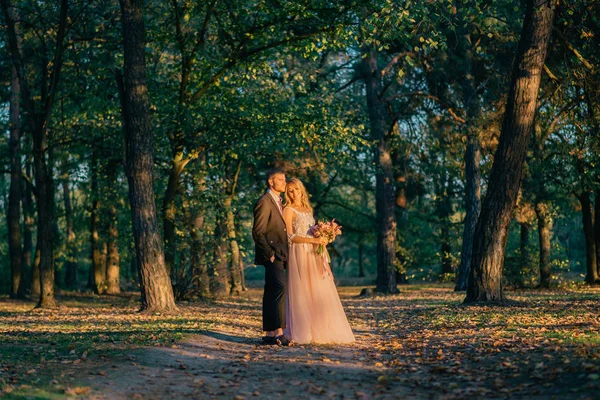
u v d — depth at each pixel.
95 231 29.84
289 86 22.80
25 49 24.19
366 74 28.20
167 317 14.56
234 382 6.56
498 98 22.58
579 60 16.22
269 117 19.27
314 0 16.95
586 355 6.64
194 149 20.62
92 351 8.27
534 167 24.30
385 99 28.20
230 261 25.80
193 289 22.64
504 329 10.10
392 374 6.95
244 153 19.73
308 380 6.58
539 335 8.90
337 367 7.34
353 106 30.48
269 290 9.46
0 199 41.47
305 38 17.86
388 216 28.45
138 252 16.09
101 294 29.00
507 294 22.62
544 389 5.57
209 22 19.77
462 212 38.78
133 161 15.99
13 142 26.67
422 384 6.34
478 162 26.45
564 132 21.78
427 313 14.78
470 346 8.51
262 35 18.78
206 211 22.22
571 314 12.02
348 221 41.34
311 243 9.52
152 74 20.30
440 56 25.16
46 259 20.23
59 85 21.45
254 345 9.37
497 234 15.63
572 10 15.30
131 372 6.91
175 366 7.42
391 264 28.33
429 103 28.69
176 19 19.53
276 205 9.47
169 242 21.69
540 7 14.96
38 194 20.33
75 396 5.64
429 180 34.50
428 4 15.88
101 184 24.66
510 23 21.17
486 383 6.16
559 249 28.58
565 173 24.80
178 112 19.08
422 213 38.56
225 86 20.23
